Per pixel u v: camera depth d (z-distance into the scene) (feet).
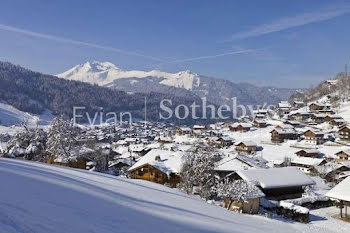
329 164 268.00
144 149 347.36
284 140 383.86
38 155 218.79
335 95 577.43
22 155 219.61
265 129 460.55
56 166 132.36
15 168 88.89
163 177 195.83
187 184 158.30
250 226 84.43
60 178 85.97
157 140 460.96
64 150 204.44
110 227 48.08
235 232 67.00
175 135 521.24
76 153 208.03
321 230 122.01
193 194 157.28
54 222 43.45
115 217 55.11
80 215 50.75
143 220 57.93
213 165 163.63
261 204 151.94
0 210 43.39
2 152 229.86
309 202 164.86
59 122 207.41
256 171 173.27
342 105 518.78
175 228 57.16
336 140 368.68
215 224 70.49
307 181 175.52
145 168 200.85
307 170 271.90
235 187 140.87
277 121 498.28
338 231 123.95
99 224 48.32
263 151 345.10
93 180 102.73
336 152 316.60
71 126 215.10
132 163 268.41
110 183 105.19
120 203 69.72
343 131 370.12
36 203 51.78
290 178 172.96
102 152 253.24
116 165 263.08
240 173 168.86
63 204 55.72
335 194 143.84
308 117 485.97
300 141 372.17
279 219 133.90
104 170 238.68
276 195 171.01
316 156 308.40
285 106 590.55
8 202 48.80
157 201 86.84
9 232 35.55
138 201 78.28
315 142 360.07
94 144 283.59
